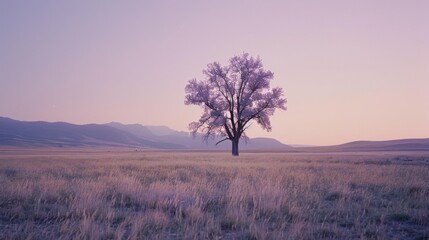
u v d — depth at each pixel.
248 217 8.76
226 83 52.81
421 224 8.75
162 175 19.06
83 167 25.30
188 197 11.25
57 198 11.07
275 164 28.09
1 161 36.44
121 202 10.43
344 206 10.27
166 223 8.23
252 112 52.25
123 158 43.28
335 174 18.80
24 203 10.35
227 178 17.69
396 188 13.87
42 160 38.62
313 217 9.16
